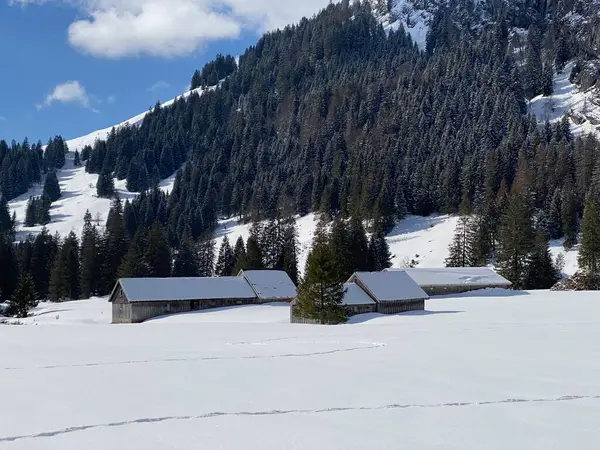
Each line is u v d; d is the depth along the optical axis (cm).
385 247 10856
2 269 9406
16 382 1467
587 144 13688
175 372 1639
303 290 4878
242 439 927
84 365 1784
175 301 6525
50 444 895
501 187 12475
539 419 1088
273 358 1975
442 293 7894
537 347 2331
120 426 1005
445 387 1411
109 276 10175
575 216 11300
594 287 8325
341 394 1310
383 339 2742
